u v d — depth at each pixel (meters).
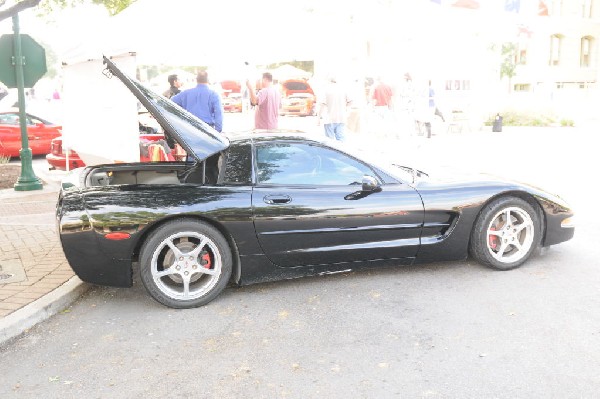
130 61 8.52
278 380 3.34
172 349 3.79
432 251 4.99
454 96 20.00
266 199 4.57
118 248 4.32
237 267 4.66
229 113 30.53
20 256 5.74
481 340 3.78
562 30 37.66
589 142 16.84
